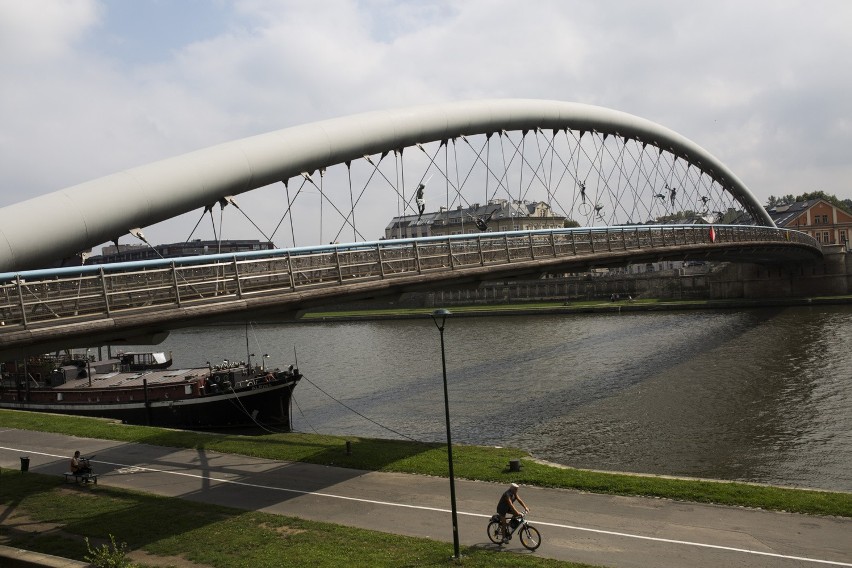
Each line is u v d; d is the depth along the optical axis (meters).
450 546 19.58
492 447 31.45
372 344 88.50
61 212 25.34
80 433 38.56
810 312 90.06
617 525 20.88
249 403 44.34
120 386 47.69
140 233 28.38
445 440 38.78
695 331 79.25
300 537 20.89
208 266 23.12
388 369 66.56
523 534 19.72
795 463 31.67
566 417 42.56
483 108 55.94
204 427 45.41
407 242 31.98
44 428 40.41
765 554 18.38
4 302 21.36
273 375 45.31
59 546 21.23
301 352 85.50
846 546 18.73
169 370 53.47
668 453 34.09
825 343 63.94
